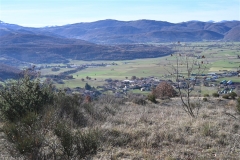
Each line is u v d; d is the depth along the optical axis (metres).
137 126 7.29
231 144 5.80
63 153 4.57
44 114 6.35
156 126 7.18
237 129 7.18
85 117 8.34
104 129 6.52
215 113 10.36
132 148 5.58
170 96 20.64
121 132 6.45
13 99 6.63
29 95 7.00
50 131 5.50
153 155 5.12
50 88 8.41
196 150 5.51
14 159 4.47
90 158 4.64
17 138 4.61
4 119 6.51
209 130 6.76
